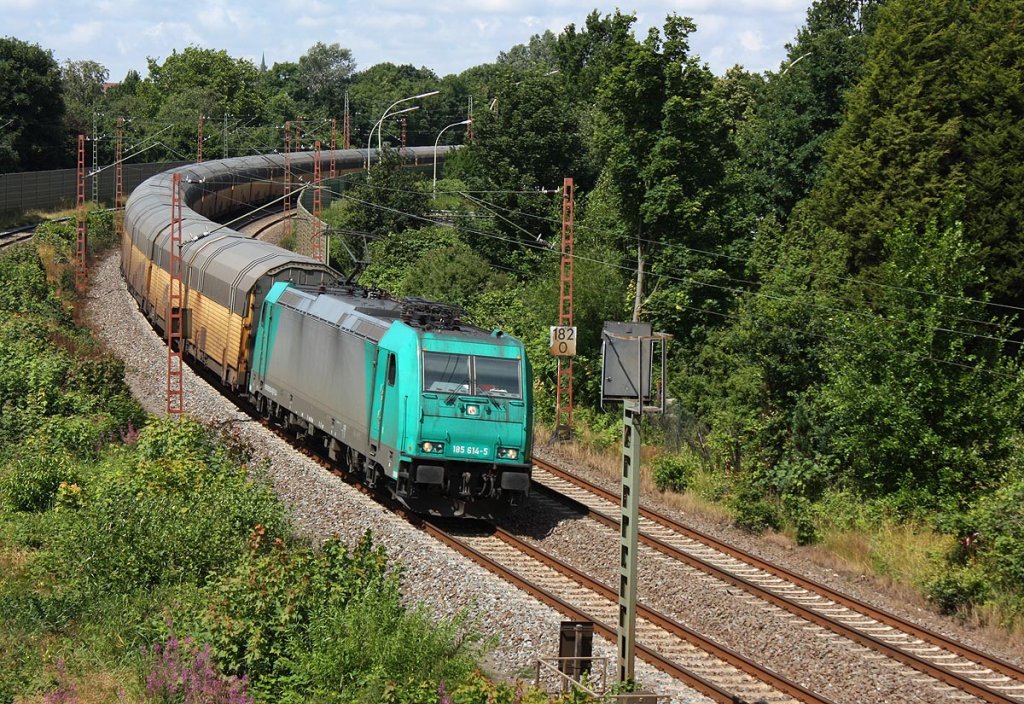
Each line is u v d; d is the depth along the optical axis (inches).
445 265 3321.9
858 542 1631.4
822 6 4168.3
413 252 3703.3
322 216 4478.3
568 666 966.4
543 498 1764.3
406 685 898.1
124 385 2333.9
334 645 945.5
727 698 967.0
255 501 1373.0
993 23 2588.6
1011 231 2409.0
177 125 6678.2
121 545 1224.8
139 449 1752.0
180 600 1103.6
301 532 1467.8
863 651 1167.6
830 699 1002.7
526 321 2797.7
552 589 1288.1
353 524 1475.1
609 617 1205.7
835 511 1814.7
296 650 962.7
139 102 7514.8
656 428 2325.3
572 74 6314.0
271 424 2203.5
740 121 4185.5
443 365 1536.7
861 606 1305.4
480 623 1092.5
